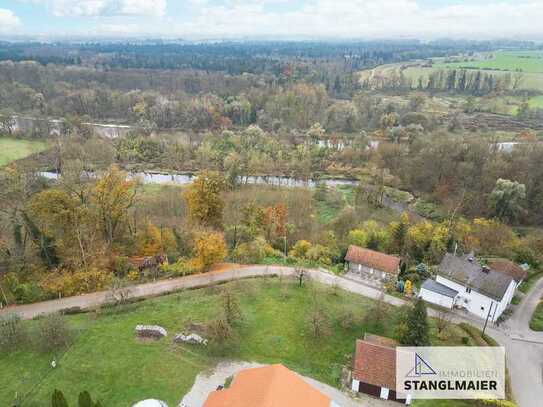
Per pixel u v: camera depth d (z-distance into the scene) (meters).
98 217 66.25
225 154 134.38
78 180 82.19
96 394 40.88
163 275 63.84
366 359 44.75
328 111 173.88
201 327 50.78
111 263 64.00
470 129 168.62
